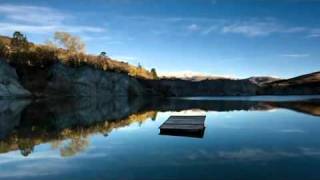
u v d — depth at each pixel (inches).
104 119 2202.3
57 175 829.8
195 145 1187.3
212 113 2618.1
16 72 6023.6
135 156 1017.5
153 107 3528.5
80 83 6461.6
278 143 1216.8
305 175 790.5
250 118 2155.5
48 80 6195.9
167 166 885.8
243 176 786.2
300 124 1792.6
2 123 1962.4
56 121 2073.1
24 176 828.0
